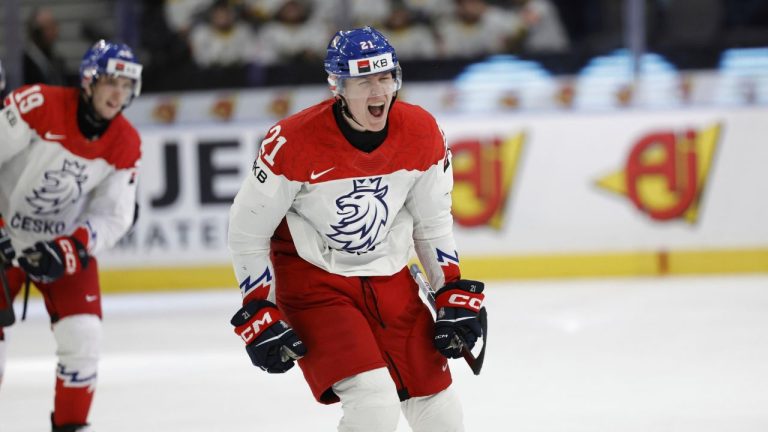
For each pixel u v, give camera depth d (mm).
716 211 25672
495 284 25594
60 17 28109
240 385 16109
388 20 27500
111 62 11516
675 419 13188
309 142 8820
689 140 25672
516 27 27547
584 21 27578
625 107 25953
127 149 12352
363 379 8734
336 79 8609
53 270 11602
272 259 9719
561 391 14992
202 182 26281
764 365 16344
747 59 26031
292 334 8938
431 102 26734
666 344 18188
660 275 25828
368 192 9086
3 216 12562
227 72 26922
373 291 9266
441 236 9719
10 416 14688
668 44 26547
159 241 26359
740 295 22875
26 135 11875
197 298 25156
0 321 11312
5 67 25891
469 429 13016
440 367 9398
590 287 24609
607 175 25797
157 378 16844
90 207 12625
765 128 25500
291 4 27156
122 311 23828
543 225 25875
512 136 25953
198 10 27391
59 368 12336
